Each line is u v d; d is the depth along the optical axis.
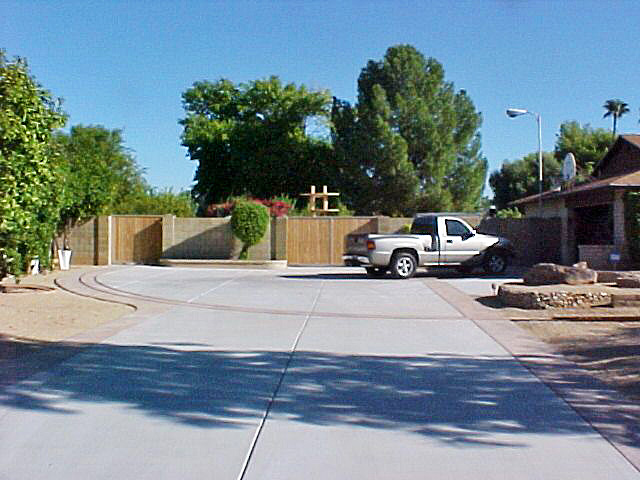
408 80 42.72
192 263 26.06
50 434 5.71
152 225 27.64
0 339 10.05
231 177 47.59
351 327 11.59
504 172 55.69
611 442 5.56
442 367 8.34
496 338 10.48
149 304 14.71
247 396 6.92
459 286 18.42
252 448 5.38
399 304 14.66
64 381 7.50
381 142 40.62
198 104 49.22
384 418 6.20
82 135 45.34
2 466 5.02
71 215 24.25
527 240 26.69
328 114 47.22
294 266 26.66
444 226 21.34
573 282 15.32
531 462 5.11
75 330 11.19
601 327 11.48
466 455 5.25
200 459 5.14
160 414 6.27
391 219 26.72
